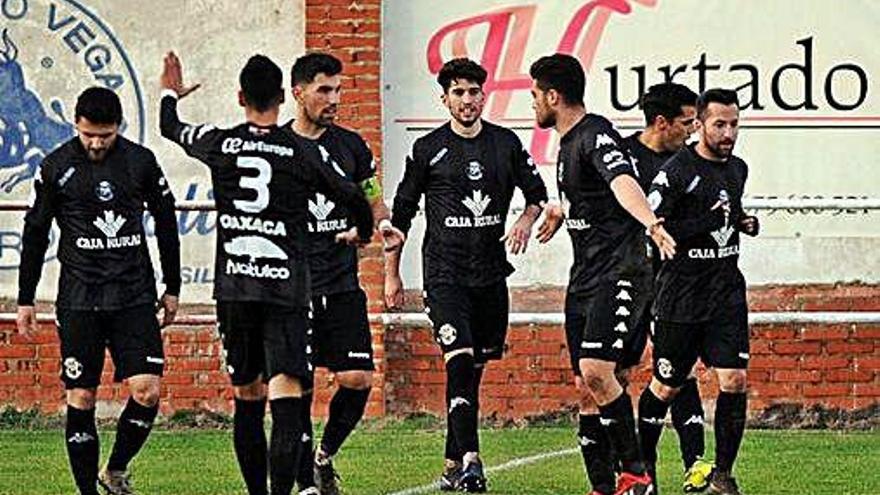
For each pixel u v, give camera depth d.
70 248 34.69
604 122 33.66
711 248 35.56
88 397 34.84
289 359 31.28
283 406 31.28
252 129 31.50
